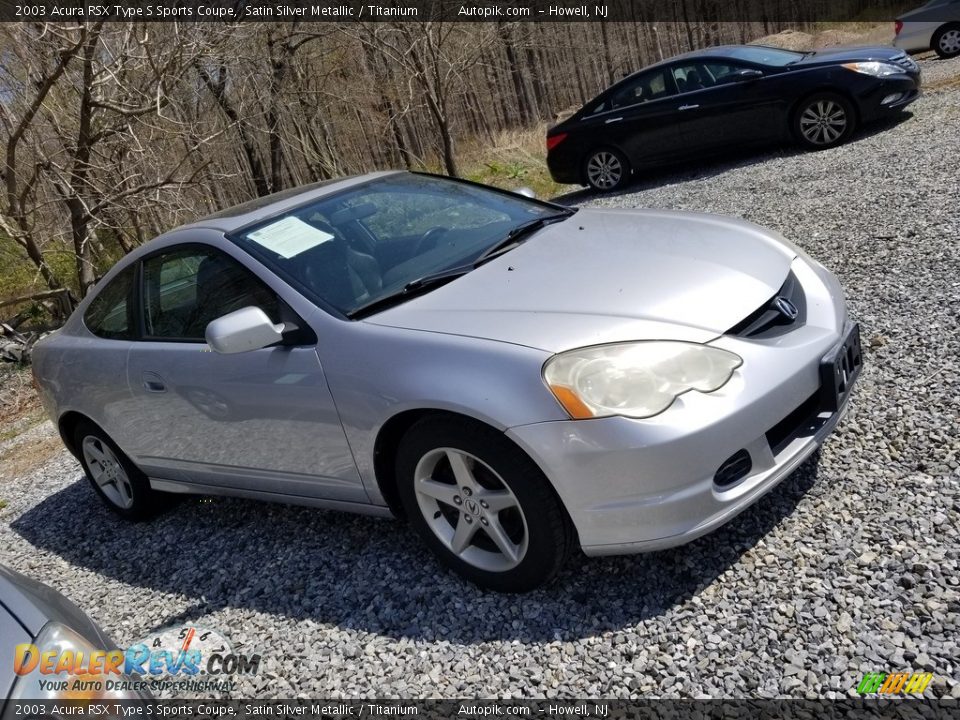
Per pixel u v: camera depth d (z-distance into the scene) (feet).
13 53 34.12
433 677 8.66
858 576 8.38
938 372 11.82
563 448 8.24
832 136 30.22
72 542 15.06
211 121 47.03
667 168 37.09
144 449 13.47
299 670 9.39
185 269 12.24
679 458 8.07
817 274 10.69
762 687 7.41
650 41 92.22
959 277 14.83
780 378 8.70
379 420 9.52
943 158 23.34
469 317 9.34
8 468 21.44
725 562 9.10
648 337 8.46
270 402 10.68
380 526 11.94
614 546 8.52
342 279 10.79
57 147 36.37
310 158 55.72
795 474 10.36
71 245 40.86
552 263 10.37
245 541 12.87
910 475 9.73
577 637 8.64
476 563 9.65
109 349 13.25
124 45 33.01
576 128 35.55
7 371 31.09
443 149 50.29
